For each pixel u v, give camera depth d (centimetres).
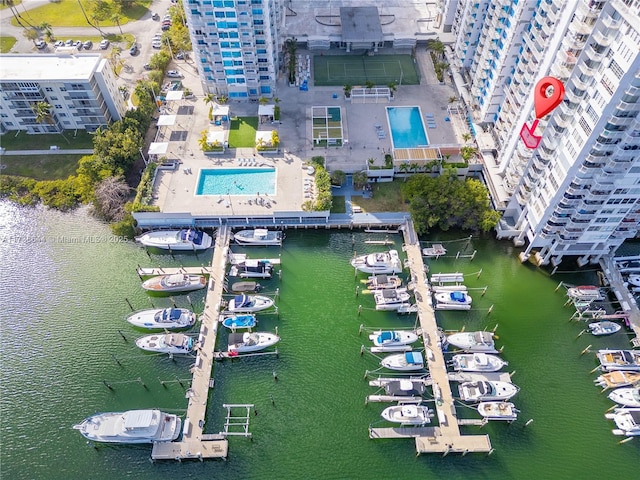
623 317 9594
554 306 9881
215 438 8188
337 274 10369
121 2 16788
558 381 8894
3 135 12712
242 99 13512
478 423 8319
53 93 11894
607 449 8175
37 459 8069
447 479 7900
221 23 11712
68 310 9794
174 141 12275
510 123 10531
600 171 8256
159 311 9619
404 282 10250
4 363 9069
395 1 16600
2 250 10688
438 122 12788
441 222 10806
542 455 8106
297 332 9494
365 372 8950
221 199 11006
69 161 12150
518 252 10681
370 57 14900
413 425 8338
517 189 10400
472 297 9988
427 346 9181
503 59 10538
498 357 9144
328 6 16400
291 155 11975
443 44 14525
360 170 11681
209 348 9181
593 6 7200
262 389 8806
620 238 9944
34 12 16588
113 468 8006
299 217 10844
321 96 13550
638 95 6912
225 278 10200
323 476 7900
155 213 10675
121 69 14488
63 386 8831
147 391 8794
